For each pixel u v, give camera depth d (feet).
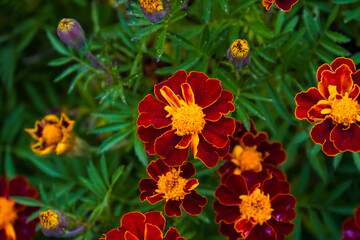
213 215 1.34
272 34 1.30
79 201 1.45
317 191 1.43
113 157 1.44
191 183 1.18
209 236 1.32
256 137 1.32
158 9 1.20
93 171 1.30
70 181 1.46
